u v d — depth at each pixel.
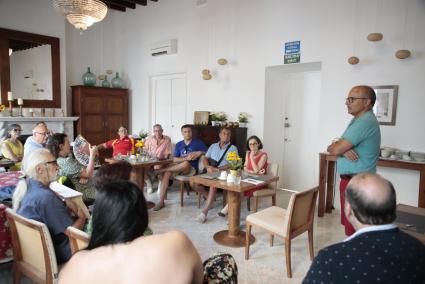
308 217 2.68
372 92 2.21
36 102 6.12
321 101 4.30
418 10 3.48
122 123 7.17
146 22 6.75
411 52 3.54
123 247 1.00
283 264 2.68
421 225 1.70
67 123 6.38
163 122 6.77
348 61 3.91
